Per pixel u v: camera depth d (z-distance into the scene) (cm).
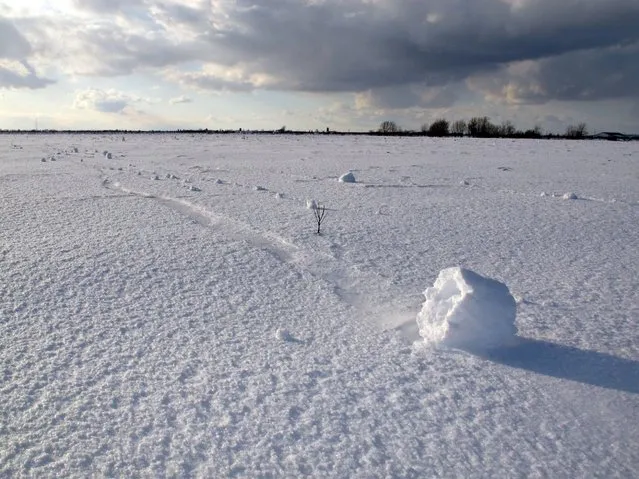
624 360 320
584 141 4216
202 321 376
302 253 546
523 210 824
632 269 509
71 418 258
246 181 1155
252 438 245
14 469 221
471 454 235
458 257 547
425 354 330
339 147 2809
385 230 662
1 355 318
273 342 345
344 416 262
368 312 400
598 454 236
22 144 2861
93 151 2158
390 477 220
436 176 1333
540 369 311
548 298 427
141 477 219
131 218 690
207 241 579
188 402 273
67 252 521
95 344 336
